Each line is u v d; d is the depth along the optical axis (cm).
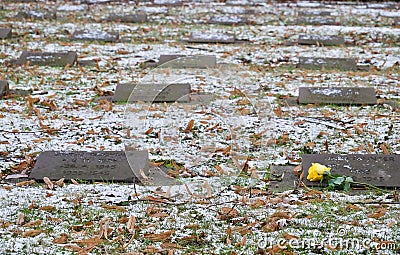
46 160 750
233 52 1204
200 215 662
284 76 1071
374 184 707
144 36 1324
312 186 715
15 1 1631
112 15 1485
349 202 679
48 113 916
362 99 956
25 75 1067
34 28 1362
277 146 818
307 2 1666
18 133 849
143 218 655
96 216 656
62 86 1023
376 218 650
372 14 1530
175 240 618
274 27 1391
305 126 877
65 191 702
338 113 918
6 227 635
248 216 657
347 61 1145
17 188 708
